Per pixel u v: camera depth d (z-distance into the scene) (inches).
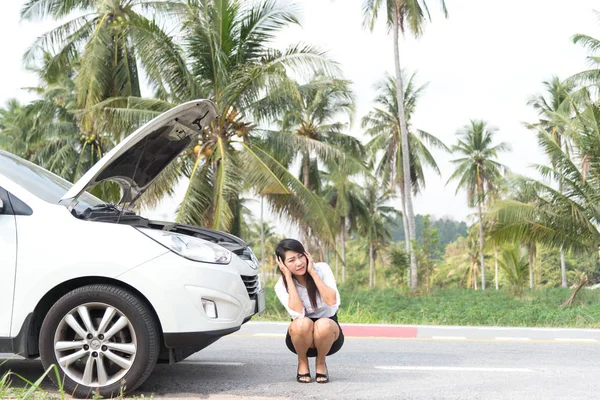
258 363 236.1
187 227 209.9
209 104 205.2
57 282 173.2
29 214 179.6
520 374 219.0
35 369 217.2
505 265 1599.4
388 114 1765.5
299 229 764.6
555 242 805.2
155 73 753.0
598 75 1169.4
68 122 1226.6
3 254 175.5
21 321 173.0
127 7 927.0
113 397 173.0
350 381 204.5
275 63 706.8
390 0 1245.7
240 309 184.9
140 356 172.9
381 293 1029.8
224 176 697.6
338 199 1903.3
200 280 176.9
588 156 777.6
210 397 179.8
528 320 613.3
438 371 223.6
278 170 753.0
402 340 309.4
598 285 1106.7
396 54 1336.1
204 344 178.1
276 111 764.6
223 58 737.6
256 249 3024.1
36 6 911.0
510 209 799.1
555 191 791.1
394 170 1776.6
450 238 6176.2
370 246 2374.5
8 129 1545.3
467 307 768.9
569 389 195.5
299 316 196.1
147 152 203.6
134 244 176.1
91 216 183.2
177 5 741.9
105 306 174.2
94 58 855.7
